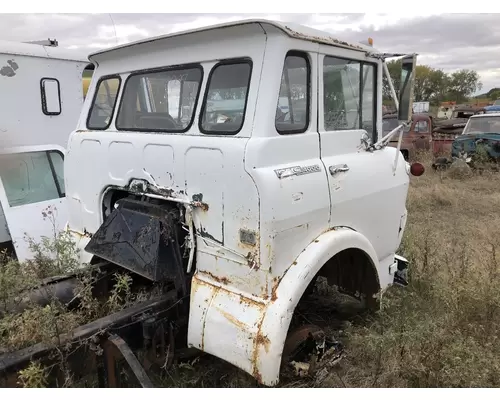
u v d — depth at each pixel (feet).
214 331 9.15
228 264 9.32
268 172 8.69
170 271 9.80
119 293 10.94
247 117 9.05
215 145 9.20
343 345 11.06
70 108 20.17
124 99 11.75
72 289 10.82
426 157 42.09
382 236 12.48
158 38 10.31
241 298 9.07
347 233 10.30
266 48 8.97
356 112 11.68
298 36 9.11
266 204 8.59
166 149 10.09
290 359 9.64
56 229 16.87
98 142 11.76
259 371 8.52
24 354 8.04
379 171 11.93
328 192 9.96
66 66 19.85
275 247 8.75
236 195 8.95
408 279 14.94
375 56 11.74
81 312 10.00
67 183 13.03
